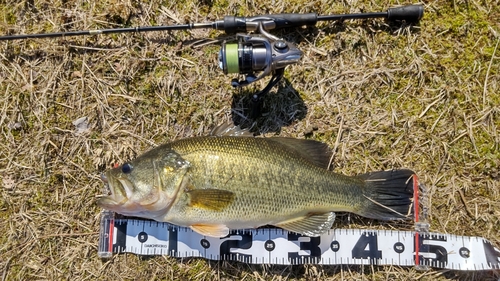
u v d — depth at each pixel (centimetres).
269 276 73
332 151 73
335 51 74
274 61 64
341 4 74
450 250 71
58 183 74
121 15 74
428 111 74
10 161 74
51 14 75
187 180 63
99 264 73
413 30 74
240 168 64
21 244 73
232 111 74
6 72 74
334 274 72
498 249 71
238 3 74
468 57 74
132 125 74
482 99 73
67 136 74
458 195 73
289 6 74
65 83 74
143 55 74
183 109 74
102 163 74
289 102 74
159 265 73
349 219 73
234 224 65
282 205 65
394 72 74
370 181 69
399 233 71
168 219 65
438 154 73
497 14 74
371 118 74
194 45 75
